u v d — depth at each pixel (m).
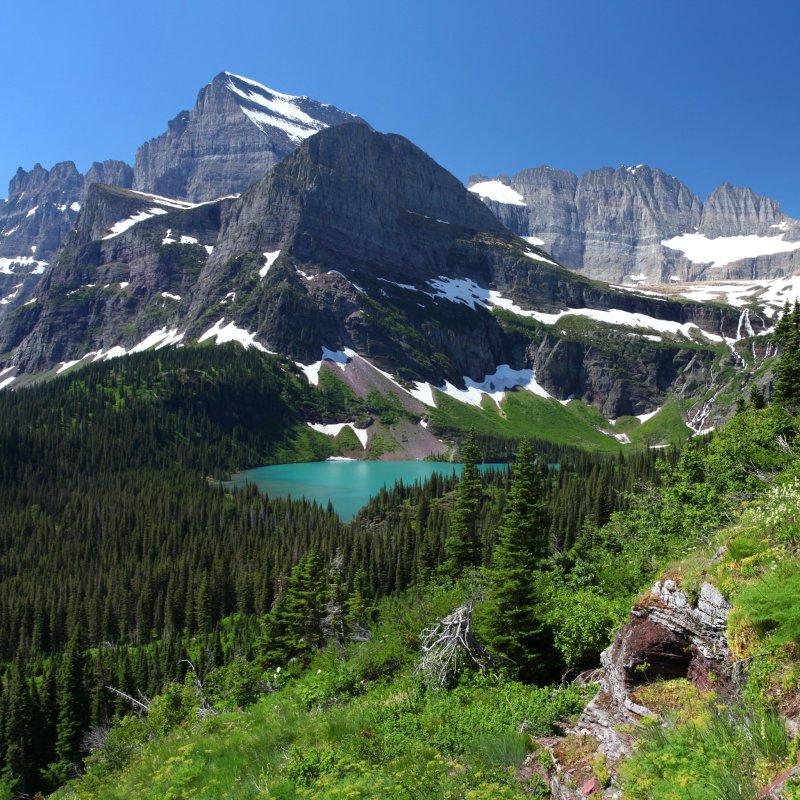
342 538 104.19
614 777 9.83
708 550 12.80
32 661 90.56
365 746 14.38
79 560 119.00
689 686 10.88
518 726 13.84
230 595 102.00
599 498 94.44
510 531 39.44
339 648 27.86
